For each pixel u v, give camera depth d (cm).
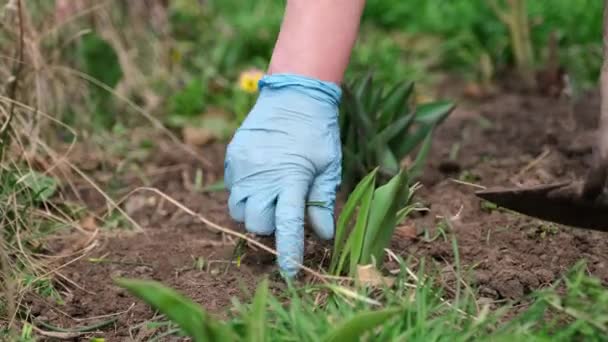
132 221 281
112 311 239
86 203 323
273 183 241
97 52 395
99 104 396
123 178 349
